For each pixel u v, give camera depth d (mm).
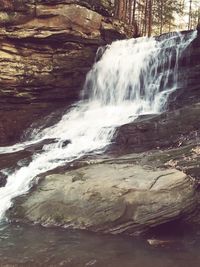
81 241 8531
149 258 7688
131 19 29875
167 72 16984
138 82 17953
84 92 19797
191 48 16562
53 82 19375
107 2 25109
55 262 7484
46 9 19312
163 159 10594
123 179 9516
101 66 19625
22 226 9461
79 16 19891
